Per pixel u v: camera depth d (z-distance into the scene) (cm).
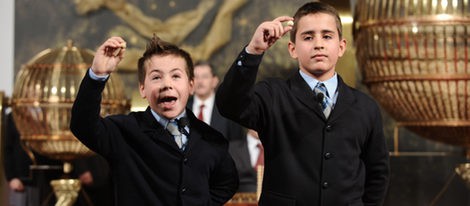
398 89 731
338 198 493
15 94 817
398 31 729
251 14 1012
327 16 503
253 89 486
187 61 513
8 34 1080
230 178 516
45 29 1070
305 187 493
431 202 924
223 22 1020
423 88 719
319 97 504
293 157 499
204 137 506
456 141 743
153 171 493
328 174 493
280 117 503
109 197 934
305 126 500
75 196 796
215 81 951
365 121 509
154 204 486
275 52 908
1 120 810
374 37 743
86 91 468
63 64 809
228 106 483
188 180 490
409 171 930
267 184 505
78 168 925
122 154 492
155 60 502
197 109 939
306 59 502
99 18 1057
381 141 519
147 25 1043
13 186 929
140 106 836
